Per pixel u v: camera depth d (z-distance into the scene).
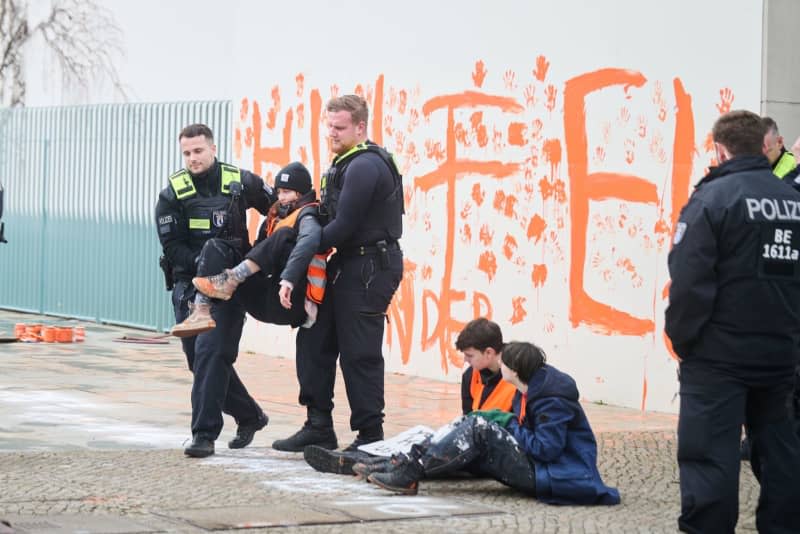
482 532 8.09
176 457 10.72
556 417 9.20
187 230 10.97
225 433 12.52
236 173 11.12
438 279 17.55
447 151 17.41
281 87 20.30
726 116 7.84
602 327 15.30
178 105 23.09
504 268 16.56
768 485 7.86
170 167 23.30
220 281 10.36
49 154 26.34
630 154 15.02
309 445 10.47
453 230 17.34
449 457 9.27
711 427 7.63
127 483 9.45
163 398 14.77
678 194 14.48
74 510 8.44
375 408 10.61
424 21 17.77
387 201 10.50
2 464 10.18
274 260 10.41
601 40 15.35
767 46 13.73
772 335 7.64
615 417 14.23
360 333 10.52
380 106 18.50
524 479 9.20
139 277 23.91
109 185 24.72
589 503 9.14
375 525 8.23
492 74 16.75
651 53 14.80
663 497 9.55
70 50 28.91
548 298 15.97
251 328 20.78
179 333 10.54
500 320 16.61
